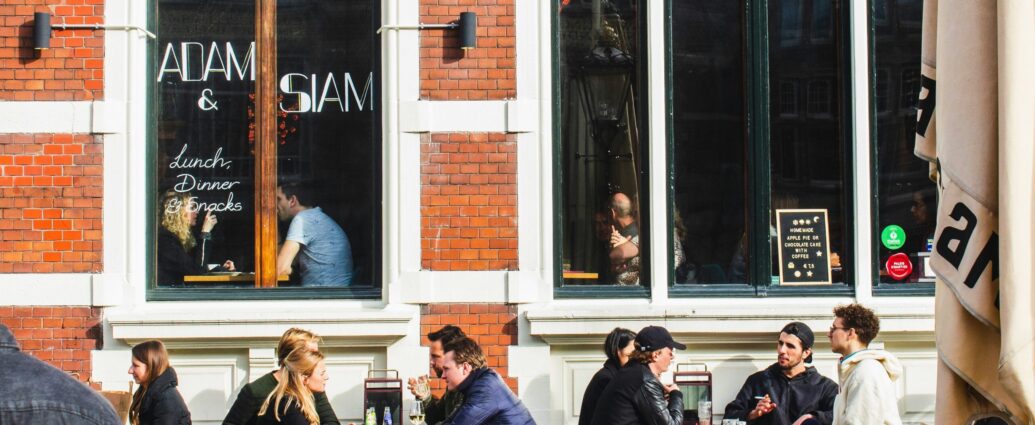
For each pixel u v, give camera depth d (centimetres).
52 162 954
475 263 969
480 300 967
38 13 950
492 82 974
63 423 359
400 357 963
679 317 962
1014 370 530
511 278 966
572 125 1004
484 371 755
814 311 967
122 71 962
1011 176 536
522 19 977
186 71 997
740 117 1009
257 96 998
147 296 979
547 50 980
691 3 1010
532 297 968
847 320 780
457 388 758
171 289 983
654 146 989
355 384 970
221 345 959
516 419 748
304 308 972
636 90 1008
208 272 988
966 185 551
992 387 566
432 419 917
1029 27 541
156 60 993
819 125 1009
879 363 761
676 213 1007
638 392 792
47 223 954
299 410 780
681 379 957
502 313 969
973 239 549
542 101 977
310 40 1002
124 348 955
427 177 970
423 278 963
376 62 997
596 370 977
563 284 995
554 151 993
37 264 952
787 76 1012
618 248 1001
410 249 966
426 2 975
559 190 993
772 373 923
